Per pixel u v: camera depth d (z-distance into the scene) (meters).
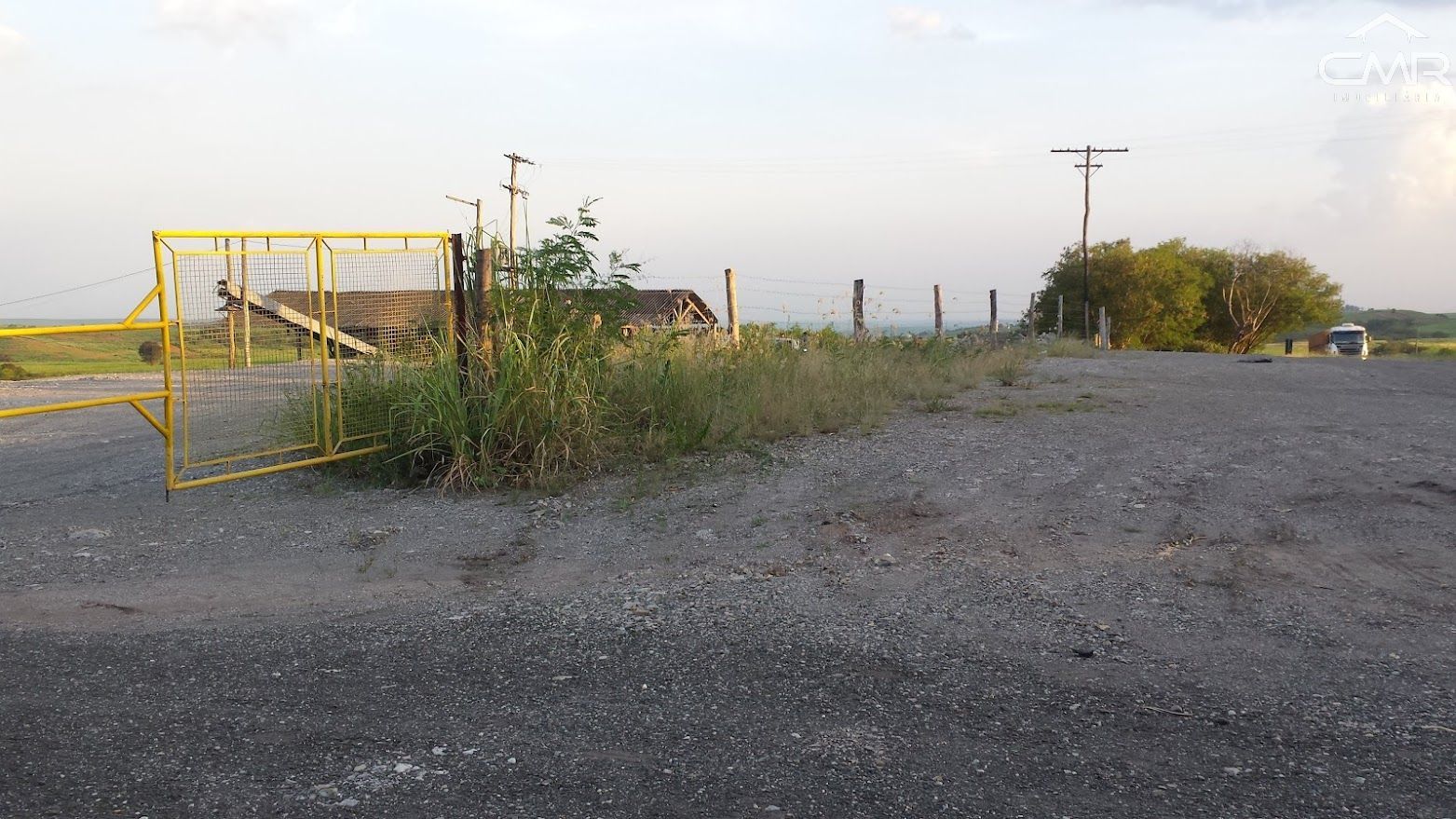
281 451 8.29
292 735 3.66
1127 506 6.67
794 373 11.79
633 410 9.47
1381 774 3.21
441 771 3.35
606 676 4.21
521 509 7.43
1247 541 5.79
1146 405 11.34
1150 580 5.25
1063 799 3.10
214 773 3.34
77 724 3.77
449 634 4.81
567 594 5.45
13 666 4.45
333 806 3.11
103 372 23.81
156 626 5.04
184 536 6.96
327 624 5.02
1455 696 3.76
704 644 4.56
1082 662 4.25
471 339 8.62
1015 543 5.99
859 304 17.31
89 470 9.98
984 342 19.38
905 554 5.88
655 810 3.07
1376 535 5.75
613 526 6.88
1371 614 4.62
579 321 9.11
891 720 3.71
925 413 11.05
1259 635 4.46
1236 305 52.47
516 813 3.05
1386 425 9.27
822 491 7.46
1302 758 3.33
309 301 8.37
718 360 11.60
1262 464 7.67
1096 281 48.53
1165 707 3.77
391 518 7.31
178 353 7.90
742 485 7.75
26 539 6.96
